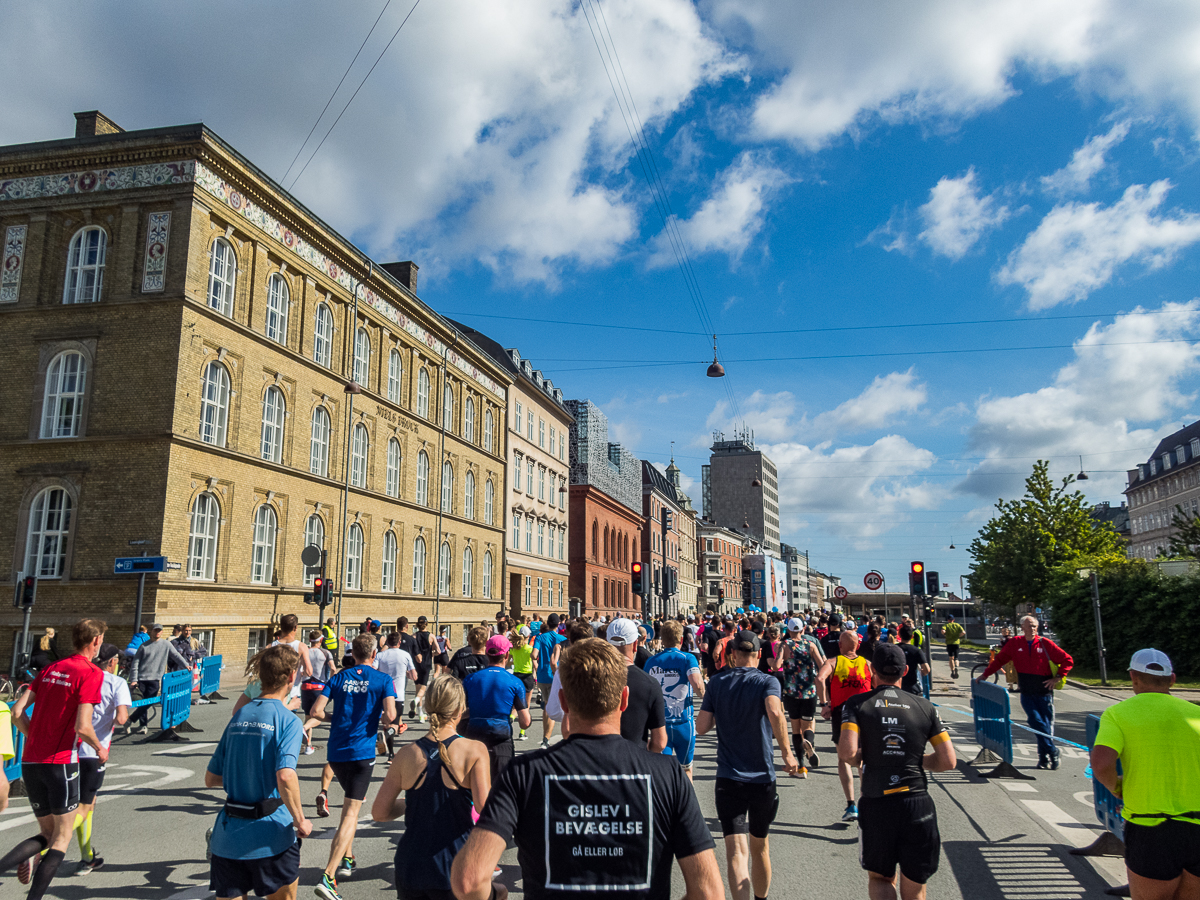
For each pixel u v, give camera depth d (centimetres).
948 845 755
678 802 270
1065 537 4519
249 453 2478
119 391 2202
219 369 2383
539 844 261
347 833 632
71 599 2120
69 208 2328
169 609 2116
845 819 845
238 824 459
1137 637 2761
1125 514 12331
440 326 3828
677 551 9125
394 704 667
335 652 2141
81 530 2150
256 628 2486
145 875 679
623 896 256
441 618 3809
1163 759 465
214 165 2338
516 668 1573
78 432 2228
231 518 2388
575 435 6406
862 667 916
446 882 420
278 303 2680
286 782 453
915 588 2434
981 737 1210
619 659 286
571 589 6150
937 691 2231
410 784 438
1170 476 8838
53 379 2272
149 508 2122
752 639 610
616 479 7112
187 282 2227
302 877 680
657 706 591
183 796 984
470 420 4316
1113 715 484
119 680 706
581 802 263
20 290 2325
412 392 3612
